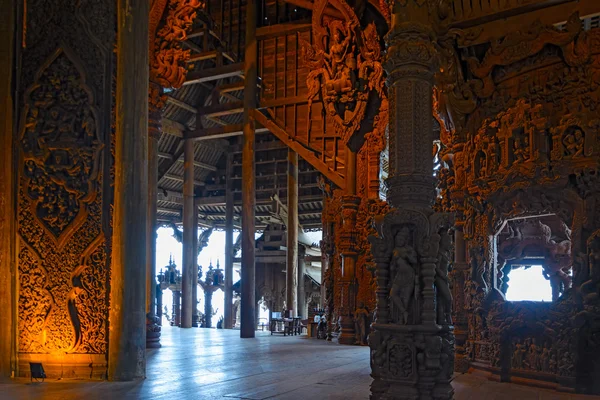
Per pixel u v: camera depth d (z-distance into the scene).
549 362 9.58
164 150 35.00
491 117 10.96
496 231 10.81
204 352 15.28
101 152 10.54
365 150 19.30
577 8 10.10
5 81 10.74
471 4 10.88
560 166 9.58
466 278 11.77
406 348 6.79
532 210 10.09
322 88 19.81
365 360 13.58
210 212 41.06
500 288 11.67
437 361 6.67
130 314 9.95
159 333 16.75
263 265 41.66
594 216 9.32
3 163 10.65
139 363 10.02
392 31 7.34
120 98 10.39
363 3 18.95
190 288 29.44
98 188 10.48
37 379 9.85
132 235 10.07
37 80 10.69
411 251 6.93
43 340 10.26
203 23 26.91
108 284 10.26
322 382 9.88
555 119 9.88
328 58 19.47
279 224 40.78
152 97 16.48
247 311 21.12
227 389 9.00
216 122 34.06
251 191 21.34
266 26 21.39
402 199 7.11
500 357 10.35
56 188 10.54
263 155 36.62
